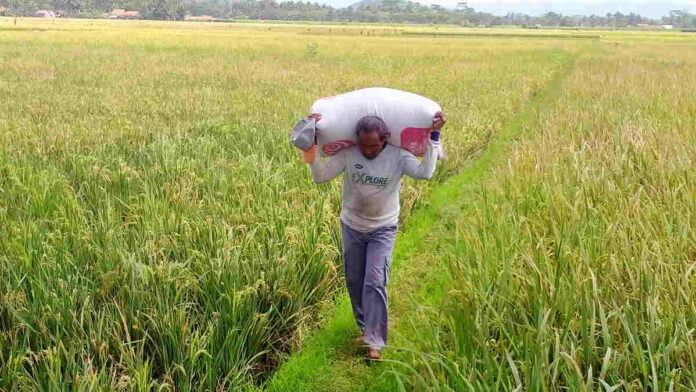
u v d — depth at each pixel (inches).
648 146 303.0
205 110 504.7
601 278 156.4
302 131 144.1
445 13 7755.9
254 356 158.1
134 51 1346.0
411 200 284.5
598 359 131.0
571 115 464.4
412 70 995.9
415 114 145.6
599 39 2849.4
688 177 245.6
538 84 815.7
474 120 472.1
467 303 153.0
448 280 200.7
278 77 836.0
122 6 6235.2
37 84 695.7
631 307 138.3
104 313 144.9
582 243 173.0
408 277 227.0
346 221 164.2
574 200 229.6
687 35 3659.0
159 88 678.5
